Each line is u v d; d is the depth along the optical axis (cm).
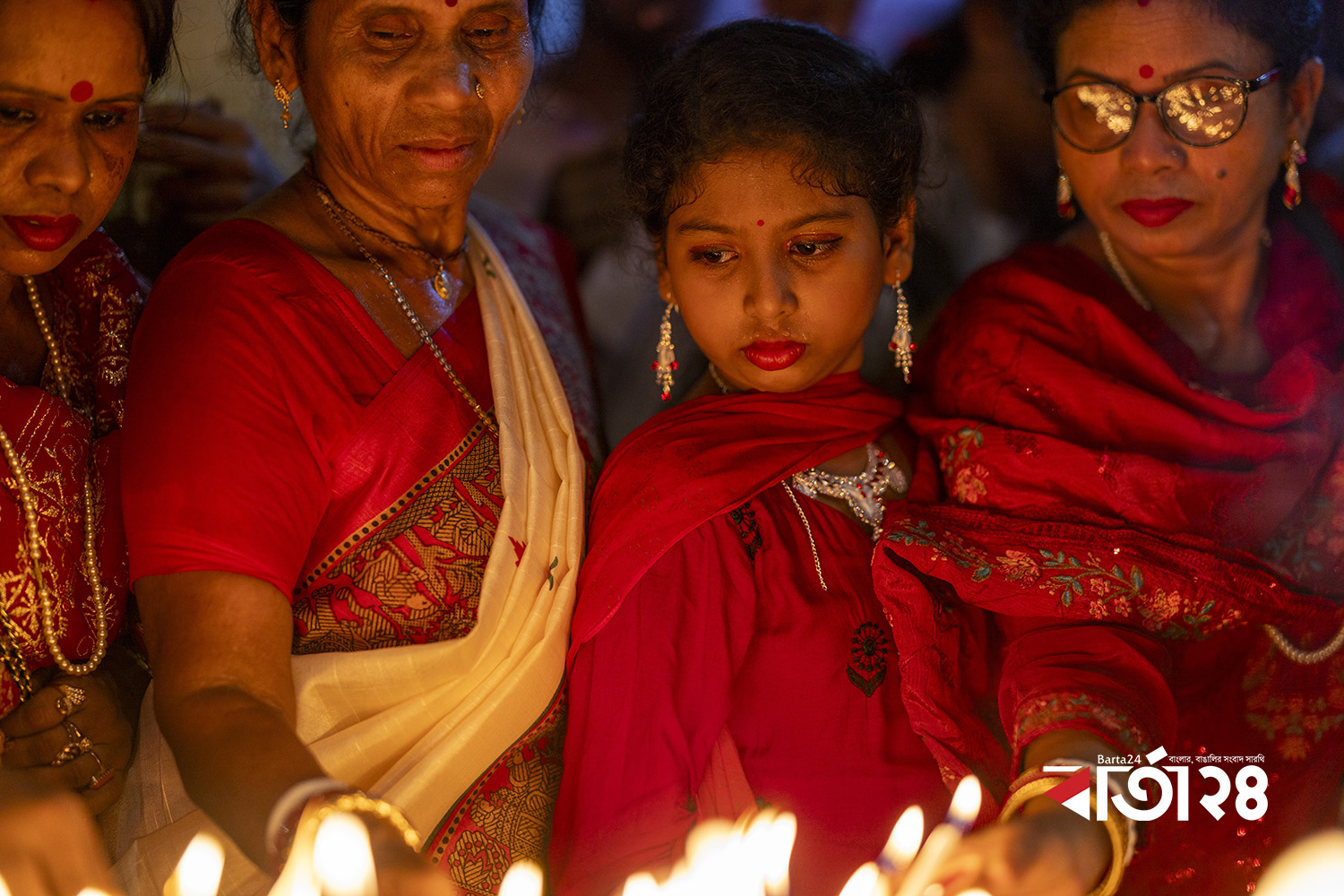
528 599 216
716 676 214
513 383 230
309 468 203
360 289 222
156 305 209
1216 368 254
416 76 210
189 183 281
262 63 226
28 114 185
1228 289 250
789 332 229
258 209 227
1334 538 229
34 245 192
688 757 210
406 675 205
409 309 226
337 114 216
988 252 350
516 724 213
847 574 228
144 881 196
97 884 173
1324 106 280
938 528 223
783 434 235
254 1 222
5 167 185
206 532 190
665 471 226
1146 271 251
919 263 337
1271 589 221
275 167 301
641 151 234
